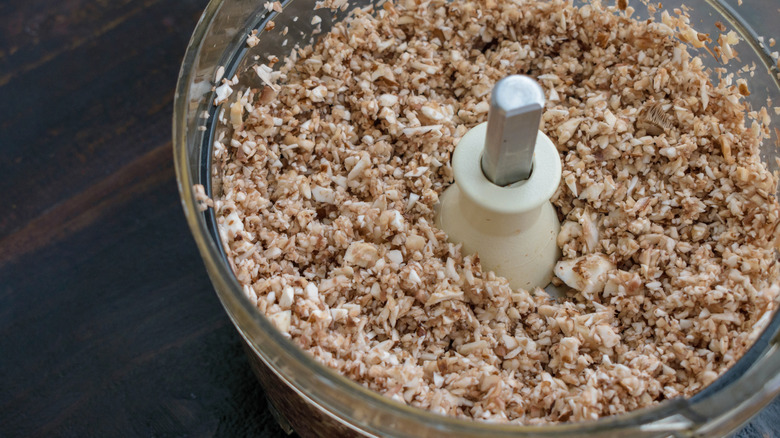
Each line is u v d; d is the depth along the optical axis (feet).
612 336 1.48
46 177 1.83
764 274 1.51
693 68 1.64
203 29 1.49
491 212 1.50
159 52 1.90
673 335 1.49
